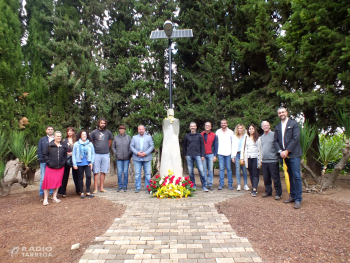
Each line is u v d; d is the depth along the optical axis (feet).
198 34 35.78
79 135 19.36
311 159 26.55
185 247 9.59
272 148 17.42
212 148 22.44
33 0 31.42
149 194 19.95
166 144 21.16
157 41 36.32
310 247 9.53
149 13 39.24
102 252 9.22
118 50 36.99
